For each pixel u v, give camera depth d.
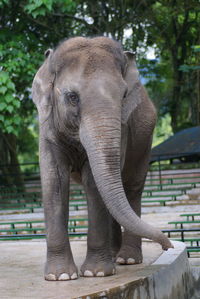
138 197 7.76
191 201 14.08
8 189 18.86
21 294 5.68
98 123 5.55
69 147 6.33
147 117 7.46
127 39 21.50
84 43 6.00
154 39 22.52
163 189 15.88
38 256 8.16
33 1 15.33
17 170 20.50
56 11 18.58
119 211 5.34
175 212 13.38
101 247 6.39
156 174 18.16
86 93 5.68
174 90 24.72
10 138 20.52
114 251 7.93
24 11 16.86
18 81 17.11
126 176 7.62
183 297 7.00
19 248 9.11
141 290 5.93
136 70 6.35
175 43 23.61
